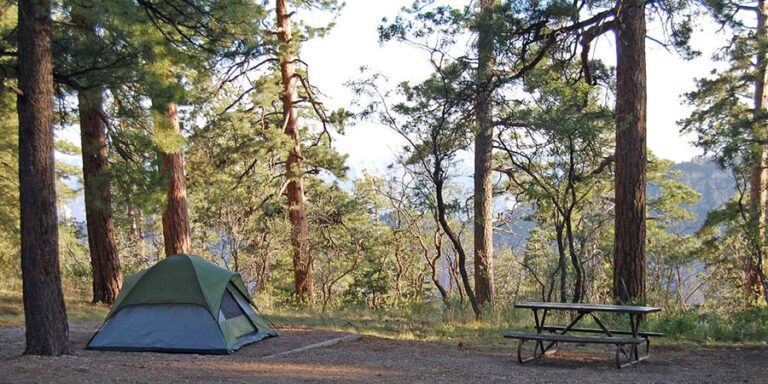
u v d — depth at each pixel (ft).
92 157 53.93
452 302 61.67
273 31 80.94
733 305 78.69
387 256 104.78
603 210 79.97
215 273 37.14
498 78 51.21
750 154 67.51
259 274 90.38
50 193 29.43
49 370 25.23
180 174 64.08
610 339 29.91
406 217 90.07
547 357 33.35
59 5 39.78
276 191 88.89
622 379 27.09
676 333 40.09
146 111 46.62
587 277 73.87
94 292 56.75
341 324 48.91
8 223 67.46
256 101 82.99
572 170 51.24
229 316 36.63
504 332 43.37
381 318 54.34
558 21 49.93
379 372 28.45
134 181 48.75
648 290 72.23
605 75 55.98
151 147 47.80
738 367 29.89
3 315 47.80
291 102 86.38
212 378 25.71
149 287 35.58
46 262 29.43
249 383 24.90
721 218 77.56
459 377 27.37
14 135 64.18
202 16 37.42
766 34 71.36
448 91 50.11
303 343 37.78
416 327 47.14
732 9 53.83
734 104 81.20
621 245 49.88
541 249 76.69
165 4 37.60
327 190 98.22
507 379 26.99
